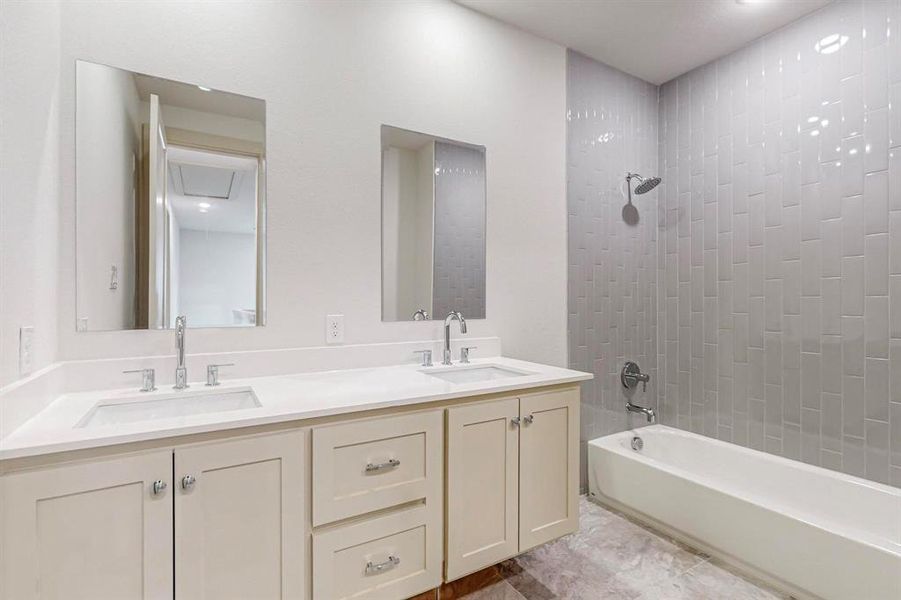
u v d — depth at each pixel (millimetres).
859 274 2102
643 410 2766
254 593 1141
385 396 1394
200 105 1599
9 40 1029
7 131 1012
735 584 1798
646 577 1849
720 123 2691
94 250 1421
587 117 2703
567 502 1809
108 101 1448
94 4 1430
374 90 1964
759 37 2488
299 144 1781
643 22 2359
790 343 2354
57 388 1305
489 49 2318
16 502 889
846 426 2141
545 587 1784
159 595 1025
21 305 1081
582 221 2682
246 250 1679
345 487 1278
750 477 2422
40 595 911
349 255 1898
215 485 1093
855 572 1524
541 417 1733
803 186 2303
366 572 1314
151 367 1491
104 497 972
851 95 2125
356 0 1920
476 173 2279
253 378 1664
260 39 1705
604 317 2775
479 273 2295
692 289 2836
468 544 1522
